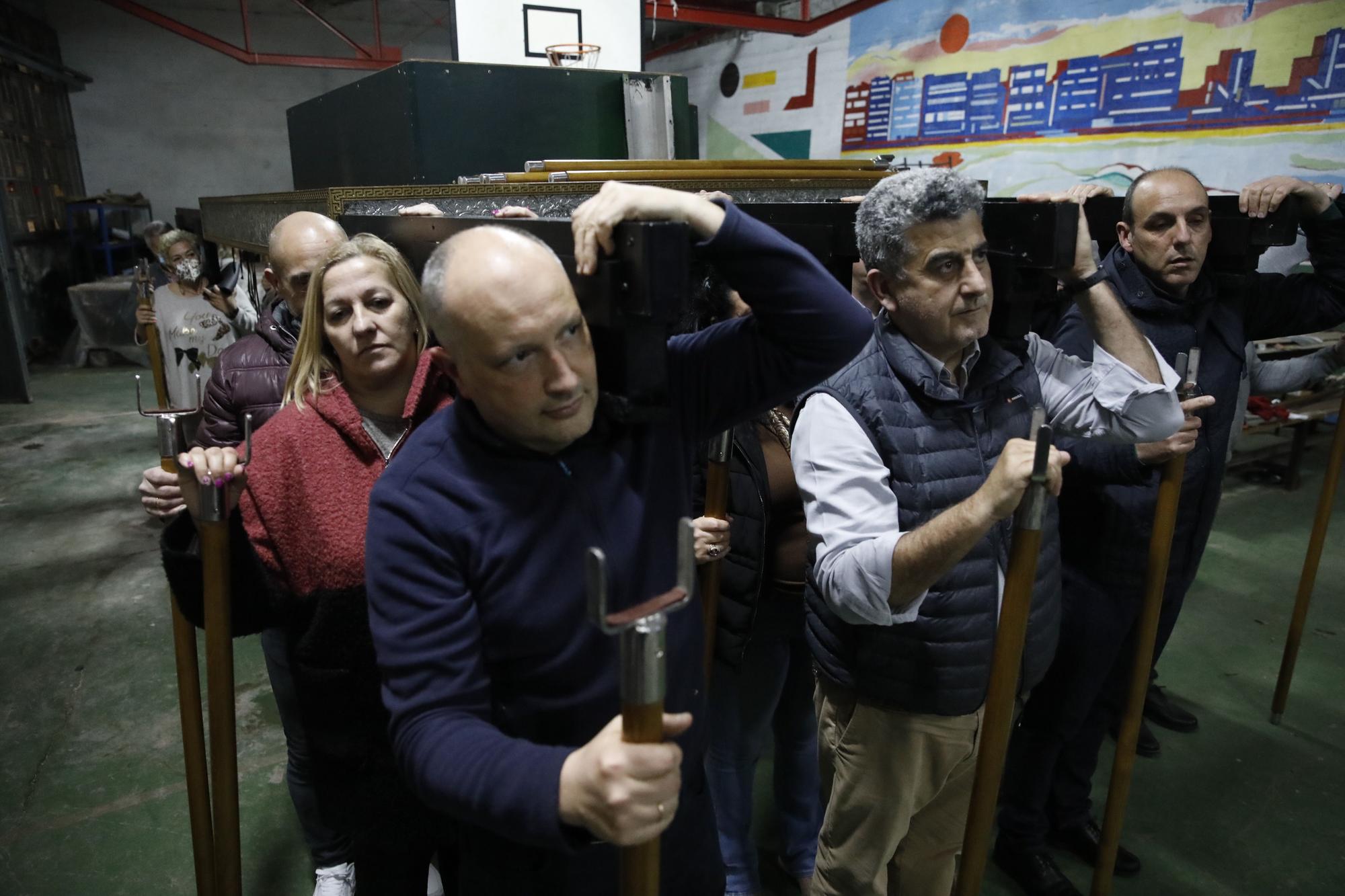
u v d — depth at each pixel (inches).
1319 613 120.0
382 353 47.9
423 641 32.3
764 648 64.2
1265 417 158.9
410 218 56.0
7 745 94.0
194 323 133.9
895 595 43.4
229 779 47.2
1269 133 168.4
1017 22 211.5
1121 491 65.4
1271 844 77.7
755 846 75.1
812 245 55.2
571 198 66.5
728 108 313.9
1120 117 193.9
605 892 38.3
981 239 44.1
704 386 39.7
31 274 303.9
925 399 47.7
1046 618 52.1
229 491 42.3
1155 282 69.6
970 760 53.3
